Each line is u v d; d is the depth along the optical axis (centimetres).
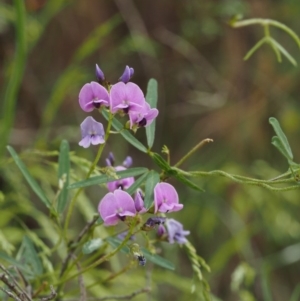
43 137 90
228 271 105
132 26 112
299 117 122
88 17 115
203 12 118
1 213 80
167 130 123
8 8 100
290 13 121
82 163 71
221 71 124
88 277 78
